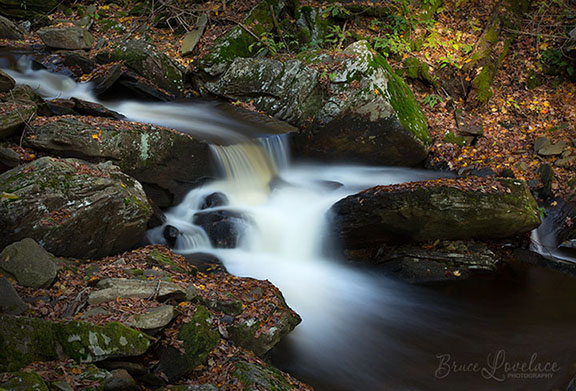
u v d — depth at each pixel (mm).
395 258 8133
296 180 9773
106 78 10094
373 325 6562
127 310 4465
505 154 10359
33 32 12438
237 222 7859
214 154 8664
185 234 7562
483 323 6664
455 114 11258
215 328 4988
